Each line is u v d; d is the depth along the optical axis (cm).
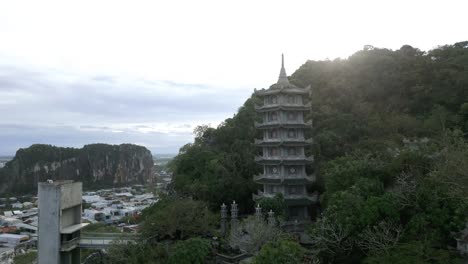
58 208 6712
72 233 7012
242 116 11769
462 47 13762
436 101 11156
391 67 12725
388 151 7350
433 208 4991
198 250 5603
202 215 7331
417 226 4912
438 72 11806
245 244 6209
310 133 10012
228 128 11562
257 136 10556
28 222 18512
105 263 7356
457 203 4862
